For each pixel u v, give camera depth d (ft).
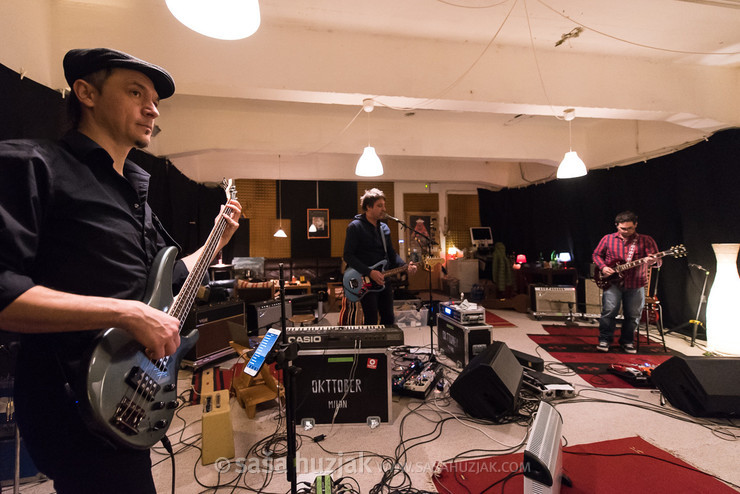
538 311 17.87
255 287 17.89
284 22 9.75
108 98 2.97
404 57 10.57
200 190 21.79
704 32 10.42
